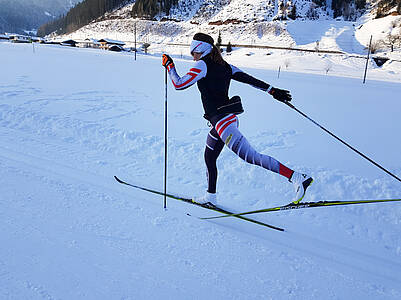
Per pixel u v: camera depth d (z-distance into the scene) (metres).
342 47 89.00
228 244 2.50
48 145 4.55
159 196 3.25
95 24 148.75
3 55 24.67
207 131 5.65
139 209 2.94
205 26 123.38
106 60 28.39
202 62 2.57
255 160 2.62
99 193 3.19
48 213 2.73
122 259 2.20
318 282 2.13
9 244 2.26
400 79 44.72
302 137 5.69
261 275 2.16
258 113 7.91
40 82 10.90
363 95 15.21
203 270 2.16
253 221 2.76
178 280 2.04
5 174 3.46
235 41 107.19
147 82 12.99
